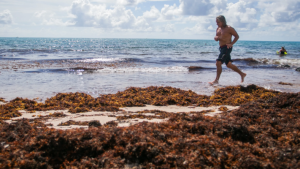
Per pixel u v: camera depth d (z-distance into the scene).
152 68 15.02
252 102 5.43
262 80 11.38
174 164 2.71
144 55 26.17
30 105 6.25
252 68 16.89
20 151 2.85
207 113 5.67
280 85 10.09
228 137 3.50
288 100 5.27
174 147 3.02
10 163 2.63
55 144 3.03
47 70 12.96
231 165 2.74
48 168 2.73
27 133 3.51
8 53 23.58
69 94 7.27
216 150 2.93
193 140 3.17
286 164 2.77
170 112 5.77
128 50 36.53
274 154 3.01
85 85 9.51
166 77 11.90
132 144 2.99
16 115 5.34
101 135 3.22
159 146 2.96
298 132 3.64
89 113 5.63
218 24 8.96
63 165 2.82
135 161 2.83
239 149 3.03
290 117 4.39
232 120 3.93
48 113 5.68
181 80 11.03
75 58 20.25
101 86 9.39
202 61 20.31
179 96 7.30
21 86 8.99
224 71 14.53
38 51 27.56
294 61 21.34
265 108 5.20
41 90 8.44
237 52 38.34
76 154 2.99
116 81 10.52
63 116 5.31
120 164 2.72
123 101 6.70
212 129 3.63
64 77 11.19
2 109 5.80
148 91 8.14
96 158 2.87
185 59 22.08
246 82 10.62
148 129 3.49
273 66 18.14
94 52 29.39
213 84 9.92
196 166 2.69
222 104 6.83
